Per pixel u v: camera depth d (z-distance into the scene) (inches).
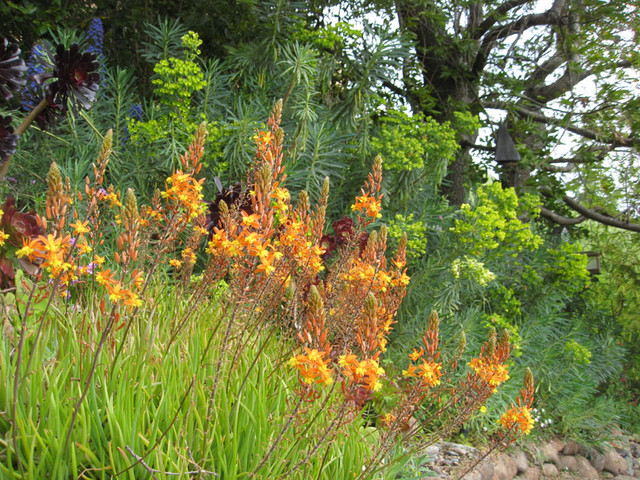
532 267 266.1
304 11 249.8
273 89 238.2
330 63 241.0
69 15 245.3
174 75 199.6
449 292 207.9
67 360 73.9
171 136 196.5
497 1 335.3
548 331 252.5
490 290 248.4
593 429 253.9
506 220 241.6
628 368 322.7
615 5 308.7
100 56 204.4
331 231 207.3
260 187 67.6
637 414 305.9
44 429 63.8
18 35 213.2
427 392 91.0
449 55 344.5
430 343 86.8
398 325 204.7
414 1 310.5
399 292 103.8
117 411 66.5
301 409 72.8
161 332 92.1
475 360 98.7
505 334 97.3
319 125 222.2
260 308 94.0
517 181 337.4
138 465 65.9
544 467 214.4
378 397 127.4
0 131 95.1
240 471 72.9
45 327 75.8
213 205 156.3
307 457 71.4
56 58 99.8
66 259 59.8
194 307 88.2
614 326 320.2
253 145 195.3
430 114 351.9
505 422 101.8
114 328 76.7
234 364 79.8
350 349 92.7
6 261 88.9
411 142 220.2
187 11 255.3
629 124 324.8
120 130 201.6
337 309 106.0
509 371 220.4
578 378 251.0
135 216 62.6
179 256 168.4
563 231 357.4
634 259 333.1
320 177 211.8
